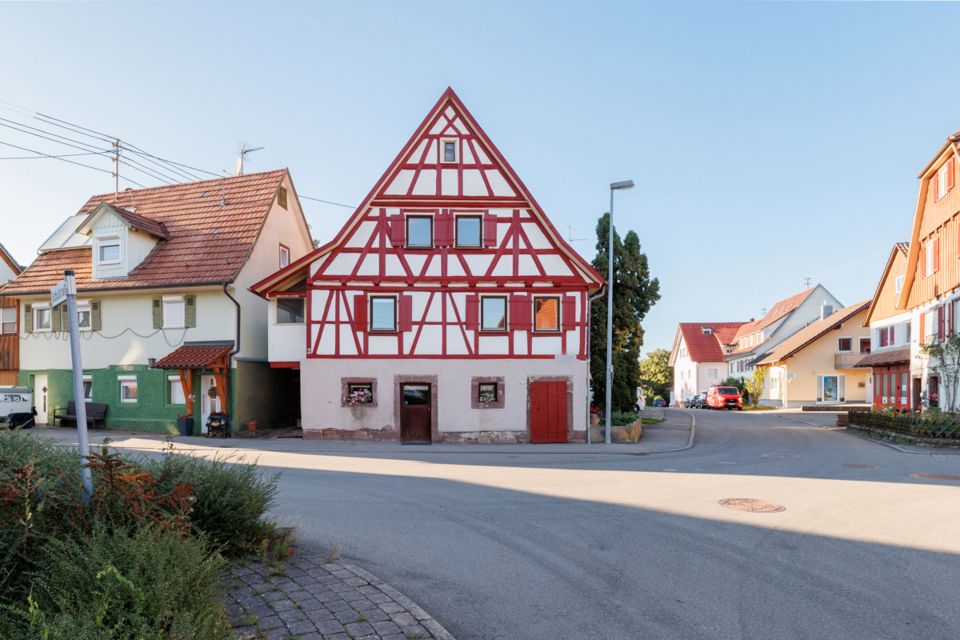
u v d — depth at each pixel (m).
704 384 71.38
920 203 28.86
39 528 4.36
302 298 22.48
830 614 5.45
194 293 23.25
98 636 3.12
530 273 21.55
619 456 17.56
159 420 23.38
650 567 6.78
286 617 5.00
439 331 21.33
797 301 60.31
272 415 24.83
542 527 8.55
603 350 26.59
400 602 5.40
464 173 21.80
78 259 26.12
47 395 25.16
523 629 5.16
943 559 7.02
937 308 27.06
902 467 14.59
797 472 13.78
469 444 20.83
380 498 10.55
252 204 25.94
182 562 4.01
